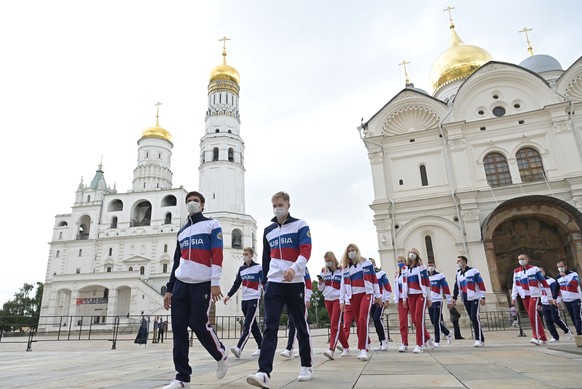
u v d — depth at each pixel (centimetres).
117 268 5428
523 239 2422
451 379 478
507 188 2419
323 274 1009
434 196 2517
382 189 2616
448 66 3472
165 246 5409
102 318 4644
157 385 498
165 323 2984
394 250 2477
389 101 2811
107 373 653
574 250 2138
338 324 812
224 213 4894
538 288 1073
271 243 542
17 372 691
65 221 6003
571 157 2372
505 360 659
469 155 2578
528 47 3769
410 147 2708
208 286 488
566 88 2578
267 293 507
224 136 5350
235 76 5775
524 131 2536
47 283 5531
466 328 2102
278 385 468
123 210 5791
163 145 6781
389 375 527
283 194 552
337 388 438
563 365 567
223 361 496
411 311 942
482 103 2683
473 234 2355
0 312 7144
